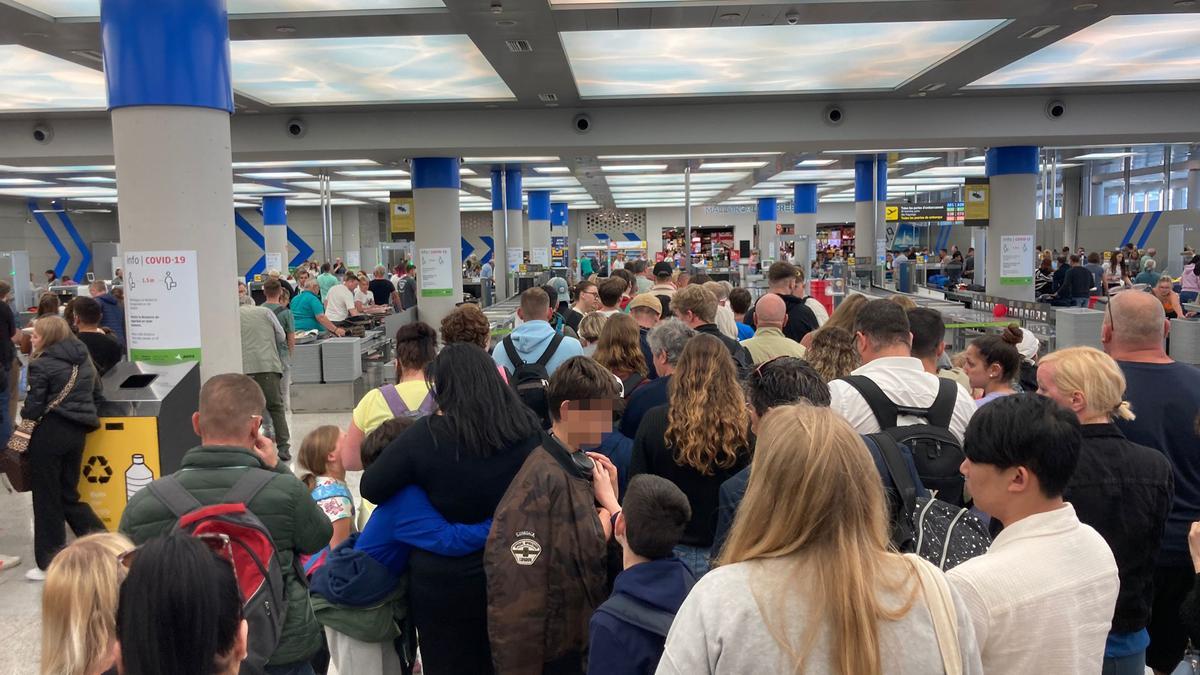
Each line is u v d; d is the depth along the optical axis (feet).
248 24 26.45
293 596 8.54
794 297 22.30
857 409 9.91
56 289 73.61
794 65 34.04
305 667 8.91
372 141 43.01
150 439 17.25
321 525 8.86
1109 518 8.29
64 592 5.68
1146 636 8.52
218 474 8.54
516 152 45.01
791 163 65.31
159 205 18.44
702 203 131.54
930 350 11.98
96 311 21.76
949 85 38.27
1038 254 71.15
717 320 19.48
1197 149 78.95
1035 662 5.84
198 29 18.53
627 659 6.52
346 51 30.35
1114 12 26.73
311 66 32.68
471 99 39.93
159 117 18.33
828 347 12.76
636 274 40.52
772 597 4.48
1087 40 30.71
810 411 4.91
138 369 18.34
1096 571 6.08
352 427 12.37
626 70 34.53
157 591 4.48
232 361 19.61
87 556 5.87
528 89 37.55
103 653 5.67
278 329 26.76
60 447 16.66
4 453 16.72
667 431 9.55
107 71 18.57
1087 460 8.41
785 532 4.58
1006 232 46.39
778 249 103.71
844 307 15.57
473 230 151.33
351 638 9.21
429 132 42.88
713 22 26.99
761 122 42.29
